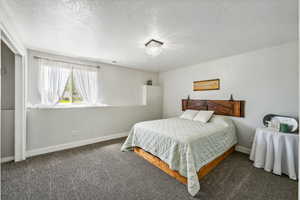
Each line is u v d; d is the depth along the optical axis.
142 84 4.48
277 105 2.37
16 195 1.54
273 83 2.41
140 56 3.01
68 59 3.03
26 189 1.63
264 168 2.11
